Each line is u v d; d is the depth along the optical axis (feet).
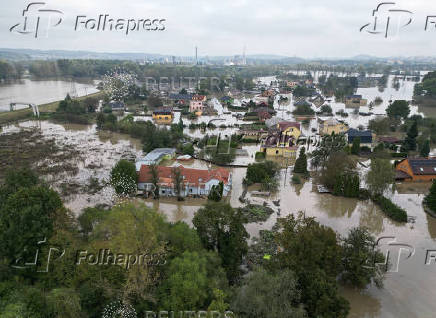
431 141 391.65
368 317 131.03
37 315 100.63
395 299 140.67
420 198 242.58
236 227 145.18
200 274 111.55
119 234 108.78
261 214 211.61
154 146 338.34
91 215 145.28
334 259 134.72
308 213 217.97
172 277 110.52
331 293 119.03
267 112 522.06
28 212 128.77
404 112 490.08
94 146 358.84
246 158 329.72
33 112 505.25
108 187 234.58
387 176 228.84
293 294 113.09
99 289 113.29
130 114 507.71
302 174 286.66
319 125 455.63
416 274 156.87
